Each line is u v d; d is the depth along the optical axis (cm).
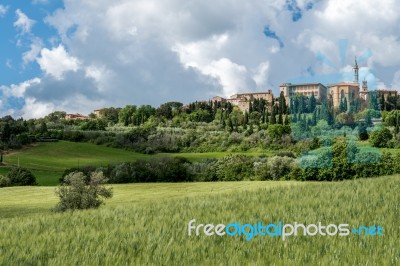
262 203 1325
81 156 11619
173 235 870
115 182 8044
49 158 11362
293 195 1512
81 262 681
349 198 1378
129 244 802
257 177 7369
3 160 10906
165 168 8019
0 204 5722
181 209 1256
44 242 841
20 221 1233
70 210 1410
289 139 9531
